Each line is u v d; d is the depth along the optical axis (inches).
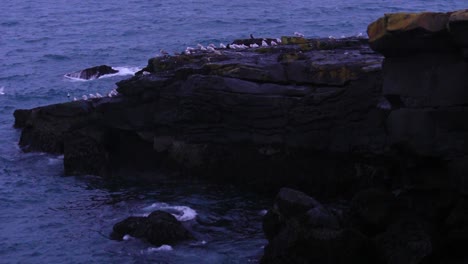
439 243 799.7
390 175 1061.8
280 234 860.0
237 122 1185.4
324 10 3545.8
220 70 1214.3
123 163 1318.9
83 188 1256.2
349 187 1117.1
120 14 3801.7
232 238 1000.9
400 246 797.9
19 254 991.6
